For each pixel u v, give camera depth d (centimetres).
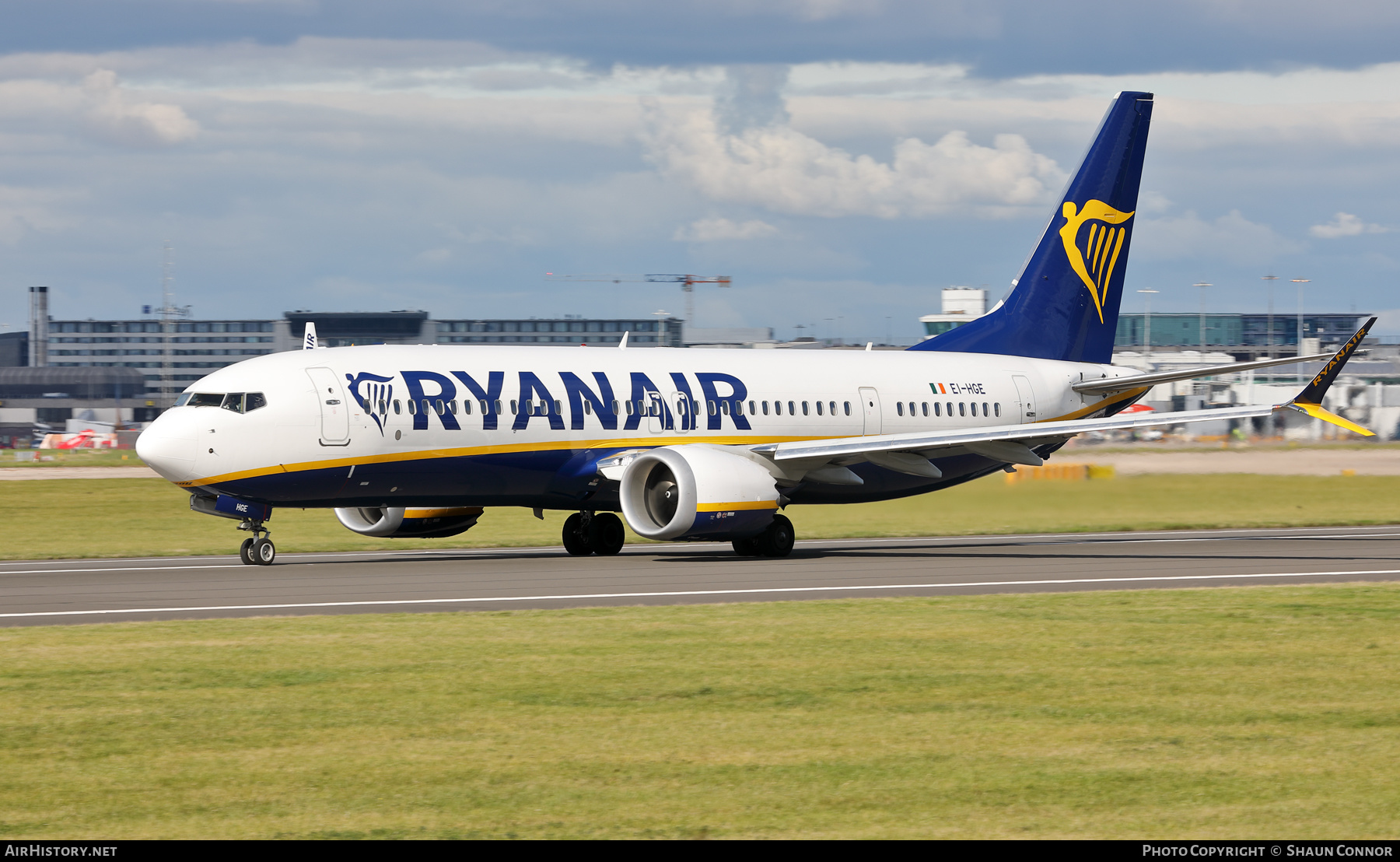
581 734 4584
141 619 7362
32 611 7725
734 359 12975
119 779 4047
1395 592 8456
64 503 19262
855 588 8888
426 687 5356
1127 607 7756
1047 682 5459
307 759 4269
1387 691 5300
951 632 6769
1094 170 14912
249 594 8606
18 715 4866
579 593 8619
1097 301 15138
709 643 6419
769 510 11181
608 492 11825
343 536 14700
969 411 13950
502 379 11438
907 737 4541
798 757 4284
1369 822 3631
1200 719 4809
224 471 10381
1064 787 3950
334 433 10650
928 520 16475
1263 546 12744
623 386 11988
